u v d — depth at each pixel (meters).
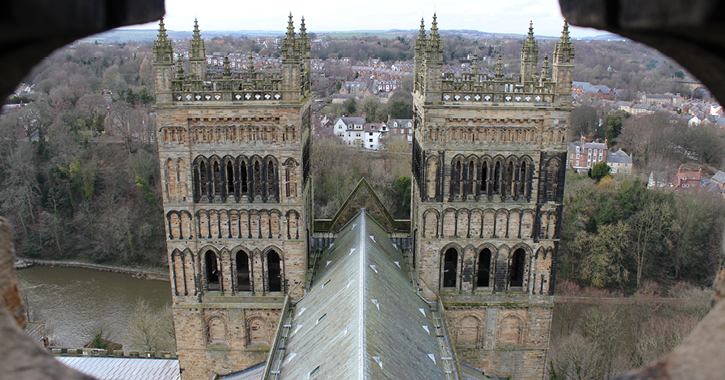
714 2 4.27
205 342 64.75
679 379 7.48
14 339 7.65
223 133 58.03
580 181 147.38
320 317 54.31
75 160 156.00
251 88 60.06
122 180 160.75
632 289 127.69
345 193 153.62
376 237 69.88
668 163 167.75
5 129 155.38
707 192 135.62
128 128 165.75
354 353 40.72
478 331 65.00
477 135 58.44
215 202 60.12
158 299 129.75
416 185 67.50
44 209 155.38
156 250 150.12
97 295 131.50
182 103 56.59
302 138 60.88
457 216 61.19
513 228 61.34
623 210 133.62
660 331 96.12
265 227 61.28
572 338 94.12
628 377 7.99
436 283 63.78
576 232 132.12
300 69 57.97
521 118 57.66
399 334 49.19
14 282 9.52
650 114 189.62
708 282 126.81
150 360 82.00
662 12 4.76
